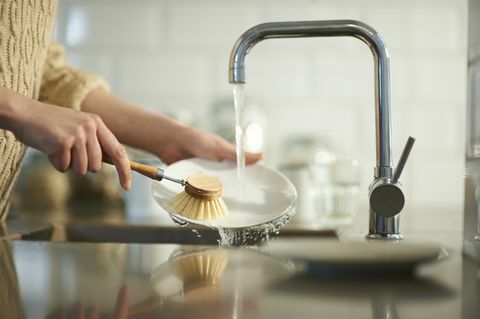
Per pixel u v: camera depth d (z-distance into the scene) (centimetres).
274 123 194
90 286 49
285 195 85
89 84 105
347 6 193
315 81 194
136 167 79
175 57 194
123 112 103
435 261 53
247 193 86
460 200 193
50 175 163
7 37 81
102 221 113
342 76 194
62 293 47
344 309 42
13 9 80
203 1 193
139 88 194
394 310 42
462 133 194
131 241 107
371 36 73
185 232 105
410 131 194
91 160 74
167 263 60
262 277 53
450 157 194
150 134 100
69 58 194
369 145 193
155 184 85
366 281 51
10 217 111
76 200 168
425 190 194
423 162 194
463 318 40
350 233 86
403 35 193
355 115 193
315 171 125
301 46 193
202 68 194
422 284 50
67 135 72
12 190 96
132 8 193
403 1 193
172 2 194
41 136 72
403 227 104
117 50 194
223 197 85
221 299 45
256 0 194
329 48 194
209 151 94
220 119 189
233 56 75
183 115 186
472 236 68
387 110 74
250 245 79
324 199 123
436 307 43
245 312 41
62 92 104
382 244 58
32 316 40
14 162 88
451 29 193
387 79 73
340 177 122
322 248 56
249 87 194
